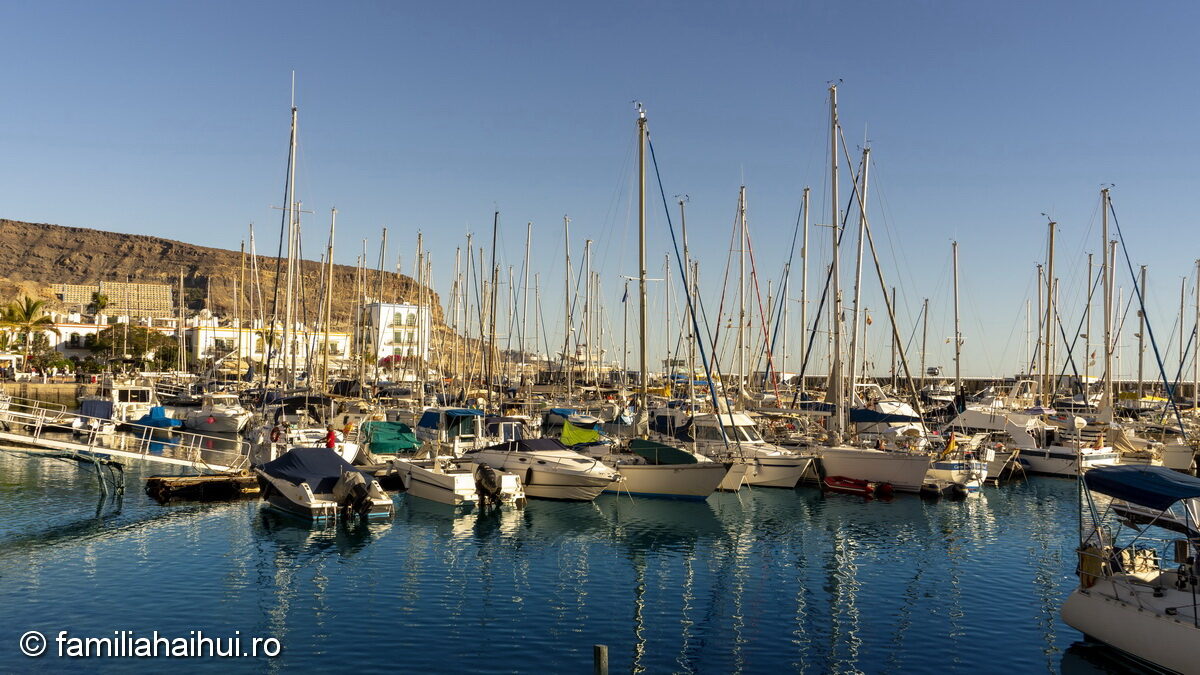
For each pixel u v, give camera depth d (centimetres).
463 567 2572
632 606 2219
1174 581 1838
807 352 5006
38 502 3394
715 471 3531
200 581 2359
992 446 4444
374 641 1925
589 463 3616
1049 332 5778
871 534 3088
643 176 3819
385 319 11538
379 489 3184
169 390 8100
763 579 2489
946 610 2205
